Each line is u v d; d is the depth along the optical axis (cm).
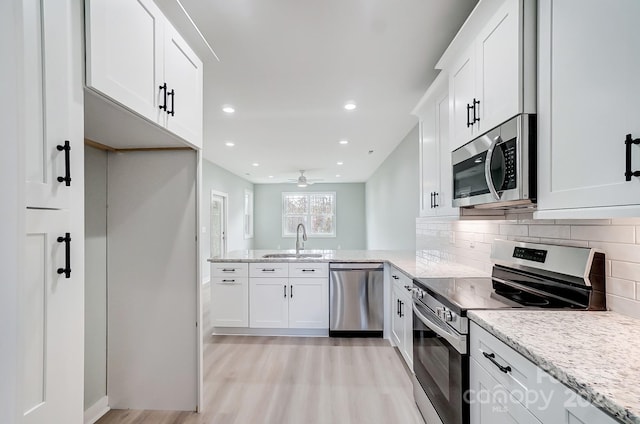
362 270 331
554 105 117
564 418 80
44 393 90
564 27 112
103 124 146
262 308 337
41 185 88
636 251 118
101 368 199
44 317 90
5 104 54
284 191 1002
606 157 93
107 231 202
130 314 202
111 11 115
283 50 226
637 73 83
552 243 160
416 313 200
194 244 198
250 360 278
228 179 772
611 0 91
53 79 91
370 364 267
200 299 199
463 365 134
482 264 233
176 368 201
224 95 305
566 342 98
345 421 191
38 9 87
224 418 194
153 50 143
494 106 150
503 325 114
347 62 243
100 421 191
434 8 182
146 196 200
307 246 989
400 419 193
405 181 462
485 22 158
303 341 323
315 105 332
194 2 175
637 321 117
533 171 129
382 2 176
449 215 218
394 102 323
